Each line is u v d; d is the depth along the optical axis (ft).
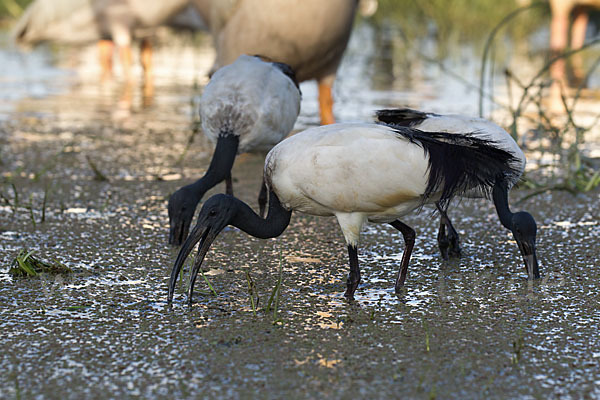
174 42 105.60
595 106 63.10
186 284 29.78
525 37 98.73
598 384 22.21
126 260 32.37
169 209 34.42
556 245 34.04
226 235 35.58
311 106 65.16
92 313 26.99
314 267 31.76
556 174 45.80
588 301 28.22
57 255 32.83
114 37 74.43
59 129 57.06
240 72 39.37
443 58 86.28
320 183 27.81
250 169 47.32
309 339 24.98
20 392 21.65
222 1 47.47
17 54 93.71
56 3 75.51
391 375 22.63
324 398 21.33
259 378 22.43
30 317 26.63
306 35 45.85
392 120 32.37
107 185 43.65
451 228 32.40
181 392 21.65
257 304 27.89
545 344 24.70
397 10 107.34
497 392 21.72
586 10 81.00
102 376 22.56
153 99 68.23
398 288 29.19
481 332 25.58
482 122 31.32
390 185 27.50
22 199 40.88
